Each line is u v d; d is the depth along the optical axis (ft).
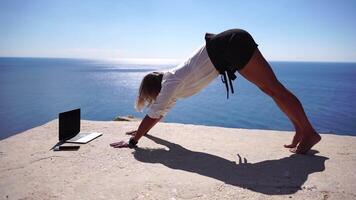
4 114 209.36
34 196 7.72
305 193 8.11
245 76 11.13
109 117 196.44
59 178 8.87
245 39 10.28
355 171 9.66
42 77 602.03
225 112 215.72
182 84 11.22
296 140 12.00
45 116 200.64
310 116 193.98
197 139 13.39
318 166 10.11
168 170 9.67
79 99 282.77
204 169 9.82
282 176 9.25
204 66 11.00
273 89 10.91
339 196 7.93
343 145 12.64
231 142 13.00
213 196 7.88
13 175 9.06
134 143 12.00
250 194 8.03
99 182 8.63
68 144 12.10
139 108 13.00
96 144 12.36
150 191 8.09
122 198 7.69
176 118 190.90
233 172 9.58
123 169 9.70
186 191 8.13
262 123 174.09
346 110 217.56
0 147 11.75
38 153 11.09
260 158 10.95
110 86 417.90
